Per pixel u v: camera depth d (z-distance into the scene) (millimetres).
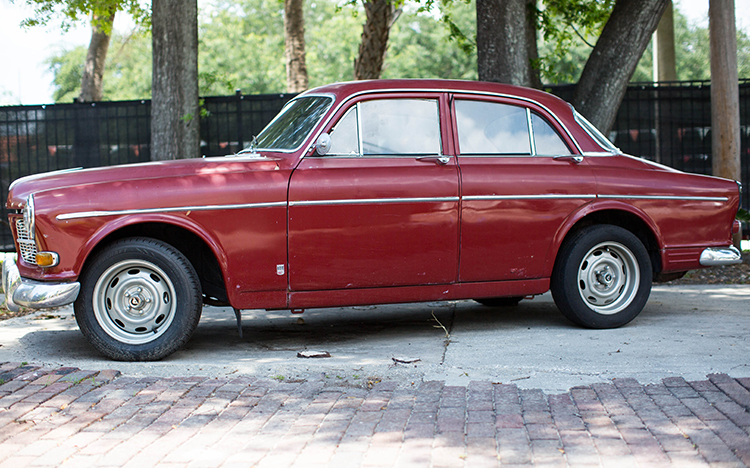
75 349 5348
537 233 5520
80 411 3756
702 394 3838
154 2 9211
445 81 5574
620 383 4086
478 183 5352
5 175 11023
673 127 10758
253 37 45594
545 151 5680
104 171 4938
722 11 9508
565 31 12391
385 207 5148
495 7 8945
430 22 44438
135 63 45312
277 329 6266
